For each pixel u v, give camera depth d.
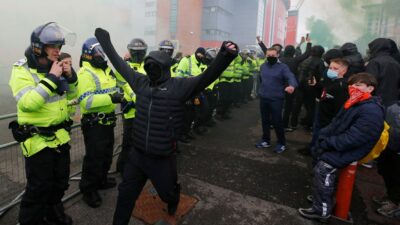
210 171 3.67
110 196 2.95
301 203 2.95
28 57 2.00
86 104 2.51
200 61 4.92
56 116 2.08
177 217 2.61
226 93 6.45
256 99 9.64
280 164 3.98
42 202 2.17
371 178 3.66
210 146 4.66
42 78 2.04
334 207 2.68
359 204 3.01
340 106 3.05
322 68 4.93
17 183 3.13
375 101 2.25
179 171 3.62
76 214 2.62
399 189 2.81
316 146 2.73
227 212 2.74
